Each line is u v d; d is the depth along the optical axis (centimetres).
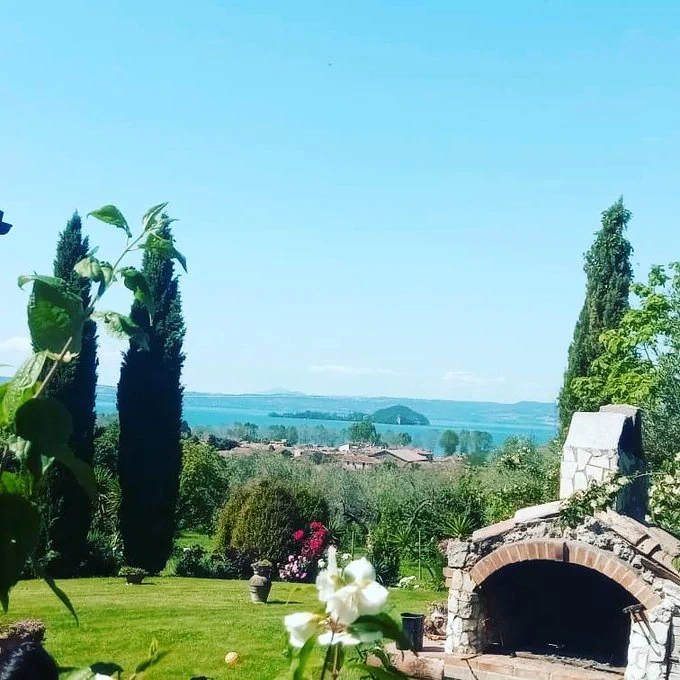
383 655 166
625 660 1145
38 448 153
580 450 1142
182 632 1208
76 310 166
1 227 166
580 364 2533
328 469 3381
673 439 1777
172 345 2203
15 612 1293
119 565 2147
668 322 2073
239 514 2242
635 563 1029
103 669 190
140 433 2169
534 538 1107
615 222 2566
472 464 2791
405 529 2258
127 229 183
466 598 1155
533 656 1133
